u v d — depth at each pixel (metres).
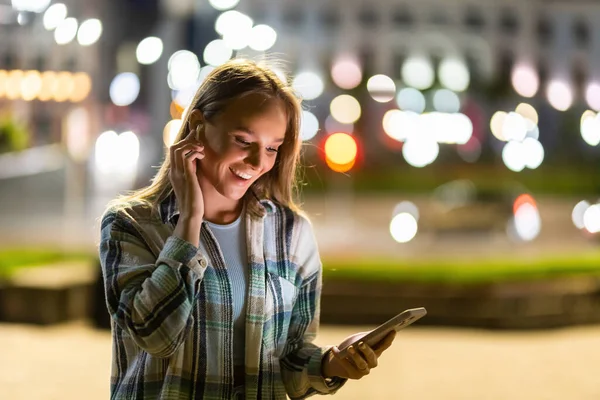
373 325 9.60
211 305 2.32
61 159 22.28
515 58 71.56
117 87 37.97
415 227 19.20
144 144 41.72
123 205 2.40
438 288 9.66
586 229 20.53
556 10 73.12
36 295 9.31
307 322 2.59
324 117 56.50
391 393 6.27
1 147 22.41
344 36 68.88
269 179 2.60
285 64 2.60
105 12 41.38
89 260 11.73
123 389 2.32
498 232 19.25
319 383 2.49
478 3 71.00
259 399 2.37
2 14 25.53
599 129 66.62
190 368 2.28
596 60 72.25
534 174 53.34
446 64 69.94
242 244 2.46
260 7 67.62
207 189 2.44
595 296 10.13
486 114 66.25
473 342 8.62
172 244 2.23
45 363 7.18
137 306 2.17
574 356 7.93
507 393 6.34
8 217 20.47
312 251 2.60
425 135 55.47
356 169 46.56
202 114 2.41
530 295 9.69
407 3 70.00
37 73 26.39
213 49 43.19
